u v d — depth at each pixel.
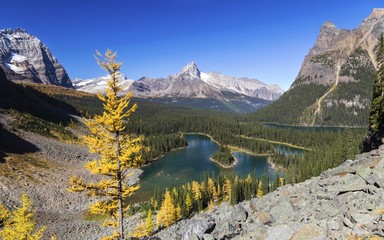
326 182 21.31
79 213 75.00
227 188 97.38
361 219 14.06
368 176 18.44
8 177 77.94
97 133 22.38
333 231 14.37
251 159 174.25
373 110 62.25
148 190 110.56
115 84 22.11
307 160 124.12
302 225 16.52
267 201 21.23
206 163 161.75
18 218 30.89
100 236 60.66
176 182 123.88
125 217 79.12
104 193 23.55
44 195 77.88
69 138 137.88
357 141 116.44
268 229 17.55
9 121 121.06
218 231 18.72
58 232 60.12
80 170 104.56
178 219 74.19
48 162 101.31
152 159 168.25
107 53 21.67
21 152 99.62
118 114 21.59
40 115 160.12
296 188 23.52
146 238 19.45
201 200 90.94
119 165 23.02
